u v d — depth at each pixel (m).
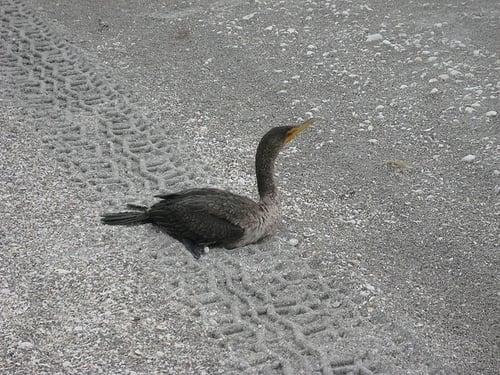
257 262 4.08
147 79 5.30
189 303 3.88
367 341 3.76
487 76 5.22
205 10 6.06
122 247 4.12
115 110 5.00
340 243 4.21
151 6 6.14
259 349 3.72
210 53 5.56
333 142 4.82
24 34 5.68
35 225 4.21
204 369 3.65
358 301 3.94
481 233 4.25
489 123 4.87
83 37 5.73
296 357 3.69
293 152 4.76
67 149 4.68
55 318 3.81
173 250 4.11
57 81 5.23
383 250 4.18
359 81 5.25
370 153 4.73
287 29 5.78
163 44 5.67
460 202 4.42
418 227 4.30
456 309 3.92
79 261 4.05
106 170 4.56
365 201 4.45
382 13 5.92
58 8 6.09
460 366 3.70
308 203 4.43
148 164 4.59
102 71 5.36
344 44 5.59
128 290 3.92
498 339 3.80
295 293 3.95
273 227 4.18
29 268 4.01
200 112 5.03
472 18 5.80
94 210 4.30
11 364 3.64
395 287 4.01
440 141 4.79
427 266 4.11
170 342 3.74
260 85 5.26
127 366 3.65
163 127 4.89
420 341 3.78
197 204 4.09
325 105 5.08
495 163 4.61
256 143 4.79
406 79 5.25
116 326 3.79
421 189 4.50
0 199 4.34
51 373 3.62
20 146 4.68
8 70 5.30
